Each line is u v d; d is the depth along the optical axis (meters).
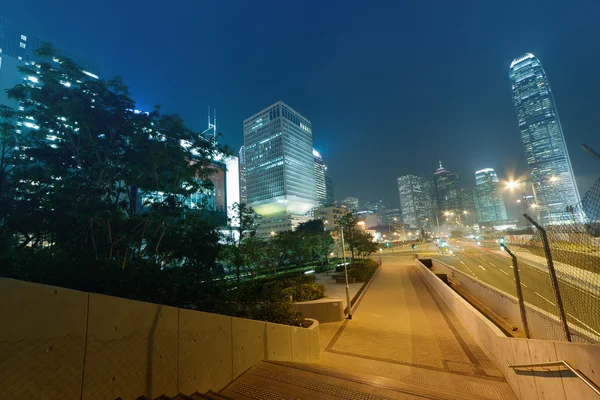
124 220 12.21
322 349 12.50
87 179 11.30
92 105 12.23
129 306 3.81
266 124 160.00
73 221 11.03
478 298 19.75
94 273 5.50
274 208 150.62
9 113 11.45
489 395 7.46
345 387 5.87
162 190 13.90
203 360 5.07
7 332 2.62
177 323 4.56
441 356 10.89
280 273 38.47
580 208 5.78
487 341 10.63
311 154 175.12
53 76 11.51
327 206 145.25
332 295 24.62
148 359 3.99
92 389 3.26
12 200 10.61
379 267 47.53
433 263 43.97
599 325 6.66
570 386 4.46
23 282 2.79
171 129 13.52
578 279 7.17
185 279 7.92
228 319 5.90
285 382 5.93
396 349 11.96
